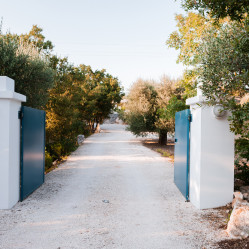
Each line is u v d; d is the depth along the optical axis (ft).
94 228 15.51
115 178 29.07
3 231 14.92
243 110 14.90
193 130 20.31
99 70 142.82
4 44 31.45
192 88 35.06
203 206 18.85
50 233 14.74
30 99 34.63
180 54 33.01
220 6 15.20
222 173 19.04
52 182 27.07
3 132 18.34
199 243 13.47
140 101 71.61
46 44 59.82
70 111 48.29
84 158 44.55
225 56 15.56
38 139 24.93
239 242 13.25
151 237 14.30
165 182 27.35
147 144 73.26
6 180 18.43
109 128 159.63
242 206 15.19
